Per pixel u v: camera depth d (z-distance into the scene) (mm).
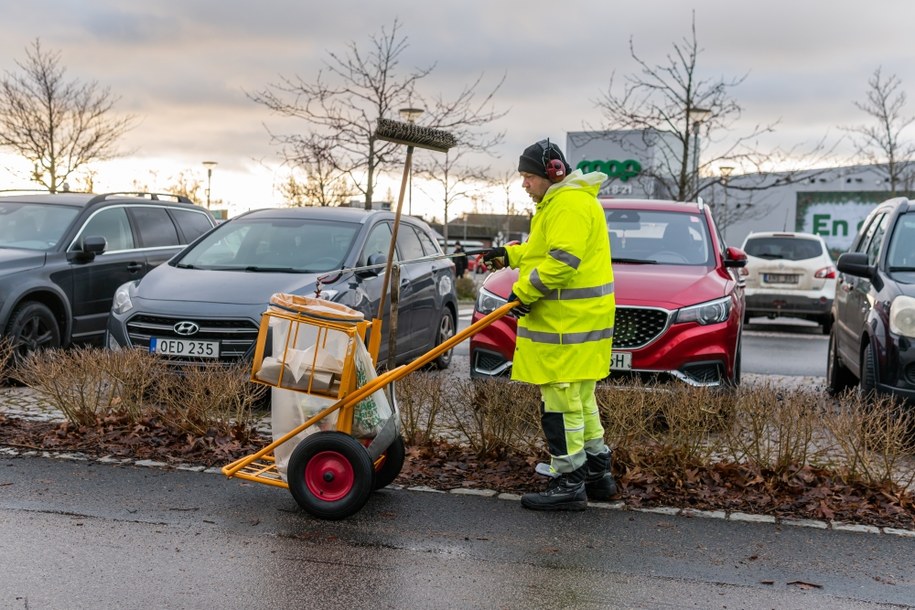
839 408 5848
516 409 5828
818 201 40500
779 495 5312
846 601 3932
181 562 4172
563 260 4828
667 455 5590
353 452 4676
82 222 9648
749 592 4004
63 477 5406
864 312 7660
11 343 8391
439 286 10008
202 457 5875
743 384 5988
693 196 19656
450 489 5375
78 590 3836
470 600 3834
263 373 4797
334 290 7801
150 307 7504
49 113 22078
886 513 5082
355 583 3980
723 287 7230
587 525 4828
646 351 6762
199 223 11484
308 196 22625
